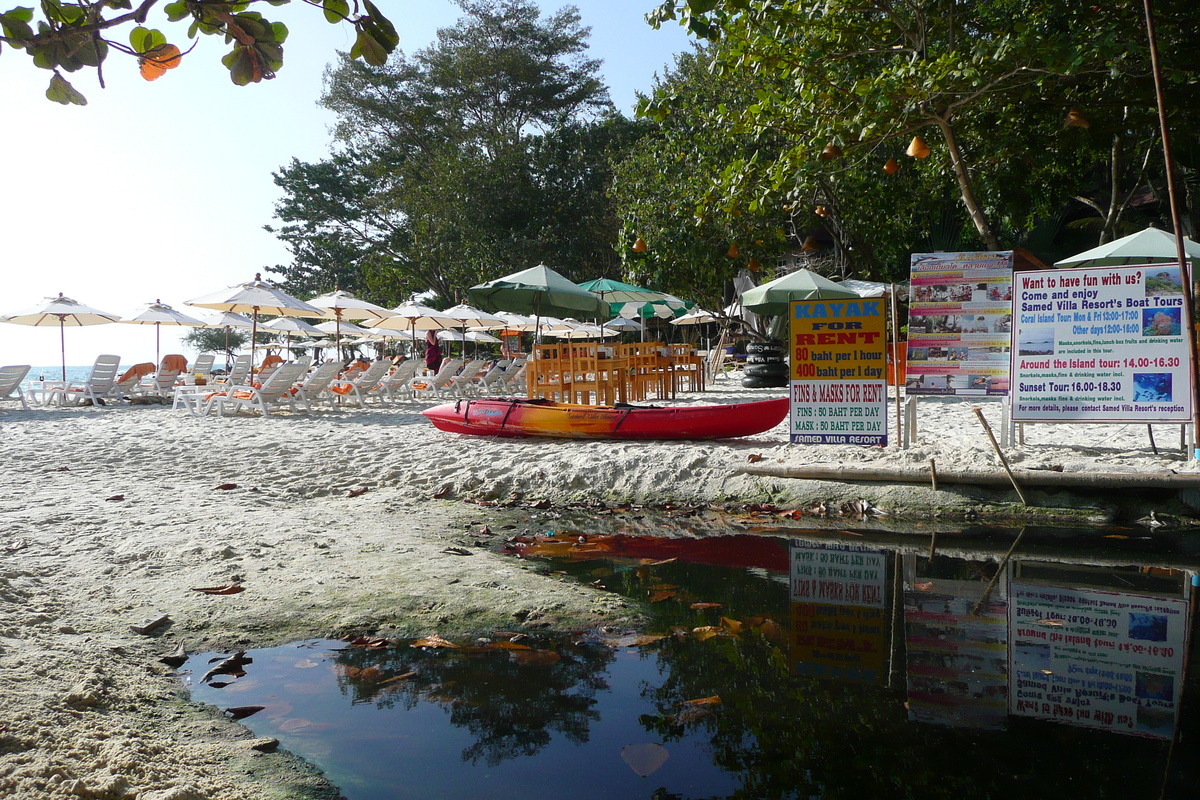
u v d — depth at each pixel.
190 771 2.54
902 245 20.14
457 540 5.99
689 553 5.70
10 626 3.67
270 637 3.84
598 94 40.00
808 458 7.88
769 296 14.54
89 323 19.06
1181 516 6.46
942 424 10.34
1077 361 7.50
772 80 16.09
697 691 3.26
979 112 12.46
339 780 2.54
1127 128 12.40
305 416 14.40
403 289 38.19
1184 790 2.47
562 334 28.16
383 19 1.84
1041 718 3.01
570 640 3.84
